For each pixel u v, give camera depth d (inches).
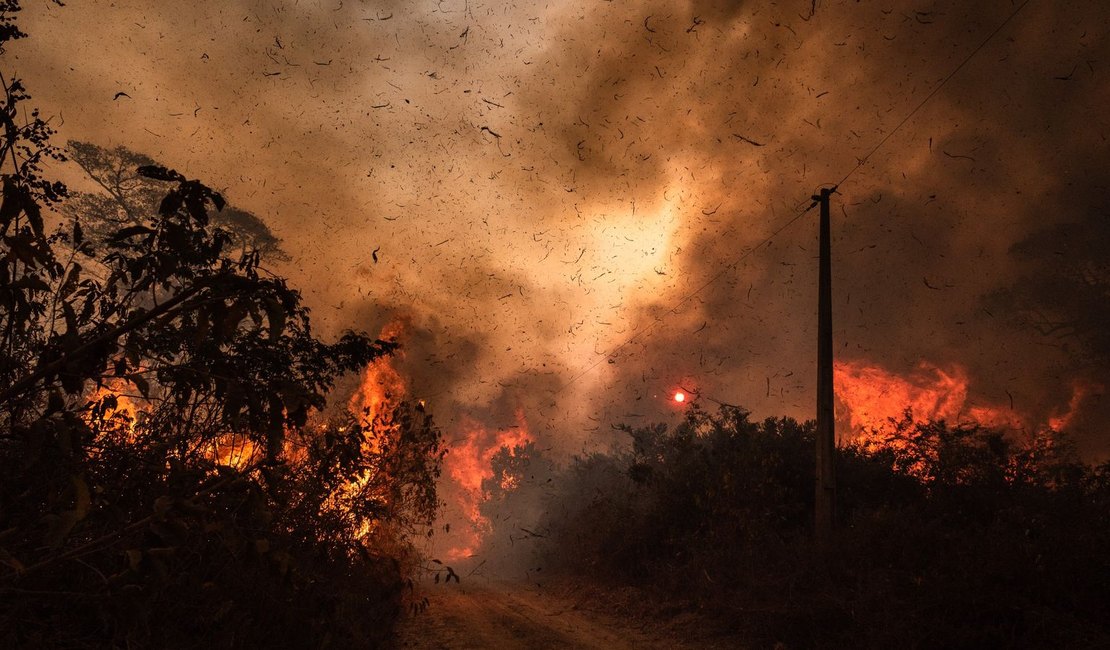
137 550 110.6
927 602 310.5
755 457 565.0
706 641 395.5
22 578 117.3
